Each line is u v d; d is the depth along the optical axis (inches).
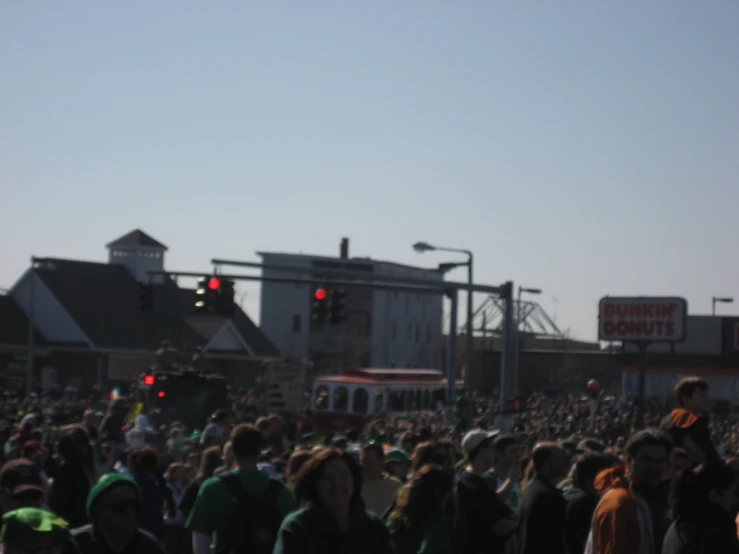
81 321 4128.9
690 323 3595.0
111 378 4148.6
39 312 4175.7
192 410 1536.7
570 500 462.3
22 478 466.0
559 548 460.1
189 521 438.6
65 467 645.3
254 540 430.9
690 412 522.0
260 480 439.2
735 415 3312.0
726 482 388.2
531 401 3312.0
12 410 1745.8
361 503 351.6
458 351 5201.8
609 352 5196.9
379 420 1405.0
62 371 4101.9
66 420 1672.0
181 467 809.5
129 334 4252.0
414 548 415.8
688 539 387.2
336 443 709.3
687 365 3548.2
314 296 1617.9
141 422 1154.7
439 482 420.2
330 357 5812.0
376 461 544.1
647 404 3223.4
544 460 470.0
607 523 399.5
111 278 4439.0
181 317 4527.6
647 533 402.0
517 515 531.5
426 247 2011.6
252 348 4694.9
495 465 544.4
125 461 862.5
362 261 5915.4
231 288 1608.0
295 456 486.3
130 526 364.2
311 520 342.0
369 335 5836.6
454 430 1635.1
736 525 389.1
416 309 6269.7
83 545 359.9
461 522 473.7
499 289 1811.0
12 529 322.3
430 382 2645.2
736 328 3521.2
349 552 341.1
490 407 2429.9
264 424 783.7
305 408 2282.2
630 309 2436.0
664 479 442.6
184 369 1689.2
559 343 6338.6
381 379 2383.1
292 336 5905.5
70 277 4279.0
